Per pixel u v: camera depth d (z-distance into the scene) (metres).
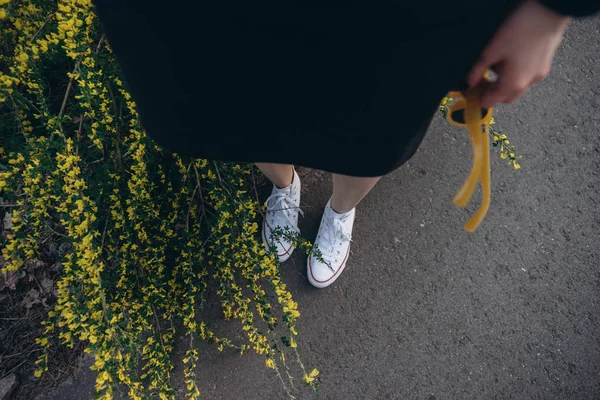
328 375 1.47
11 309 1.40
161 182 1.36
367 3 0.53
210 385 1.44
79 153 1.25
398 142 0.80
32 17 1.18
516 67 0.65
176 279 1.43
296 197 1.53
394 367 1.49
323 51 0.62
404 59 0.61
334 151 0.85
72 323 1.04
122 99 1.25
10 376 1.35
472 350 1.53
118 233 1.30
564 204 1.70
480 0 0.55
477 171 0.71
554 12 0.56
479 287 1.59
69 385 1.39
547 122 1.79
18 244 1.08
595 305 1.60
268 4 0.55
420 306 1.56
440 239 1.64
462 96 0.75
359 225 1.64
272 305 1.53
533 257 1.63
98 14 0.68
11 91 1.05
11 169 1.14
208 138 0.85
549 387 1.50
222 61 0.66
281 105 0.74
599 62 1.89
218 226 1.27
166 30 0.62
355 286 1.57
